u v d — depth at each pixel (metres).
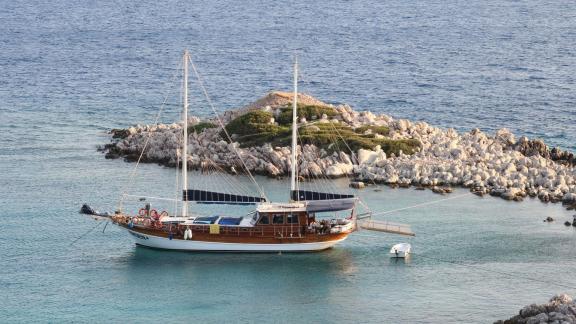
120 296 137.88
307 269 148.50
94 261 151.00
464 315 131.62
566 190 185.88
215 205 178.62
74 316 131.00
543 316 119.19
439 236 162.62
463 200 182.62
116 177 197.75
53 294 138.38
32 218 170.50
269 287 141.62
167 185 191.75
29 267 148.12
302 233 153.50
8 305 134.25
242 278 144.75
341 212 172.75
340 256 154.12
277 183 193.50
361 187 190.50
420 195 185.62
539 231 165.25
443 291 140.00
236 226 153.00
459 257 153.25
